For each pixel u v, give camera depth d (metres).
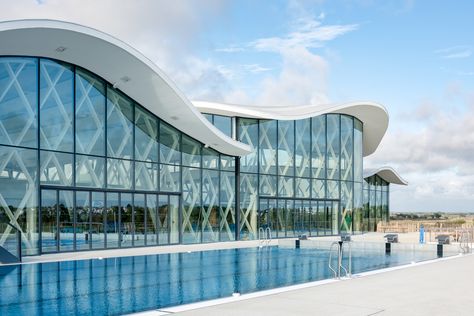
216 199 28.78
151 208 24.83
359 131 38.03
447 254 22.48
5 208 18.75
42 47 19.45
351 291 10.41
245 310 8.40
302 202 33.34
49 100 20.52
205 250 22.95
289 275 15.05
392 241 28.42
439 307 8.67
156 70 21.61
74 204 21.11
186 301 10.79
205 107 28.89
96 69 21.95
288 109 35.59
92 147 22.08
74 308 10.01
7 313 9.56
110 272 15.22
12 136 19.14
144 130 24.77
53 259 18.14
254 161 31.11
